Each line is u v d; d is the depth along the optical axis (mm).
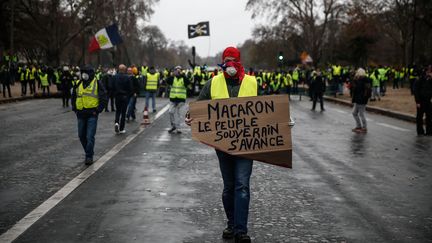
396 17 65375
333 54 82625
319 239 5746
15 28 56969
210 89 5973
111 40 29047
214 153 11883
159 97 39000
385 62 94062
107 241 5645
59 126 17891
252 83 5957
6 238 5711
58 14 58188
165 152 11969
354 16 65500
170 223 6316
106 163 10469
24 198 7547
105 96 10438
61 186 8344
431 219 6605
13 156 11383
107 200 7430
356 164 10609
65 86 27938
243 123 5867
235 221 5539
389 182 8867
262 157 5887
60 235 5836
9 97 33125
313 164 10562
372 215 6754
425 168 10234
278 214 6762
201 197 7652
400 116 22266
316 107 29844
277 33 77188
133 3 71188
